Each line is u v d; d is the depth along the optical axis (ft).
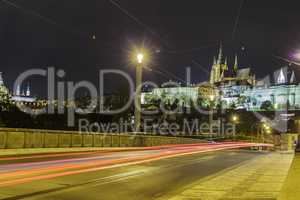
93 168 70.38
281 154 157.79
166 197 45.88
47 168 65.05
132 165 79.97
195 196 46.21
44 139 103.24
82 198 41.88
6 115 171.42
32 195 41.24
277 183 58.18
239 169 80.38
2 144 88.94
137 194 47.16
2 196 39.81
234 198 44.73
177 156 115.03
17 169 61.26
